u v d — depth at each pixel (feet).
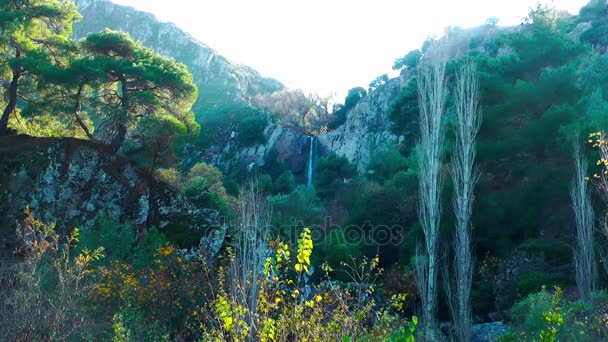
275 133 208.44
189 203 68.39
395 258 71.61
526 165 57.72
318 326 20.40
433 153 45.73
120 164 69.15
